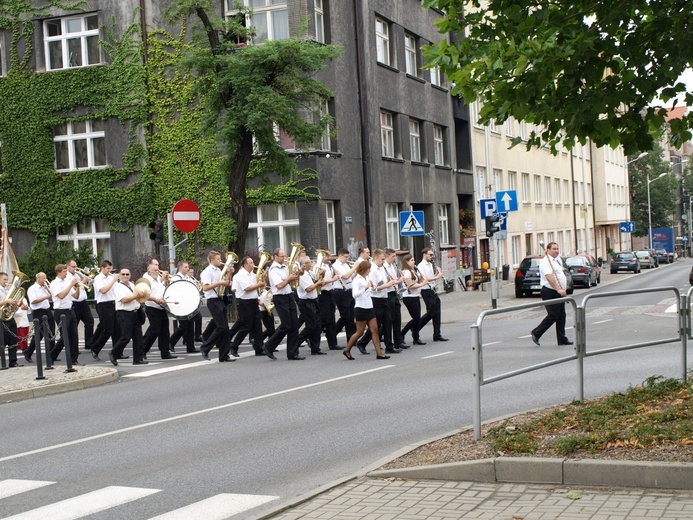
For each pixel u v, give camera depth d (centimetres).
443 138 4409
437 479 705
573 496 627
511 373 861
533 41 827
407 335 2183
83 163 3334
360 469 778
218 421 1077
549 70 860
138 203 3241
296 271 1752
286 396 1248
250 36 2492
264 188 2611
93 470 847
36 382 1483
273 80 2453
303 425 1022
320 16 3259
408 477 715
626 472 643
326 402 1176
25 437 1041
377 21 3694
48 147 3338
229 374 1547
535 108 896
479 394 807
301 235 3075
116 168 3266
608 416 809
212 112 2461
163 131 3200
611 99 884
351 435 949
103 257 3353
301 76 2472
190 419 1101
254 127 2331
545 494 641
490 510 613
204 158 3142
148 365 1773
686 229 13125
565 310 956
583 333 963
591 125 897
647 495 618
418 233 2669
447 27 920
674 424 739
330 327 1930
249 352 1947
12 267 2492
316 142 2508
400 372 1448
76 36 3338
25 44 3350
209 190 3145
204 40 2467
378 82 3594
